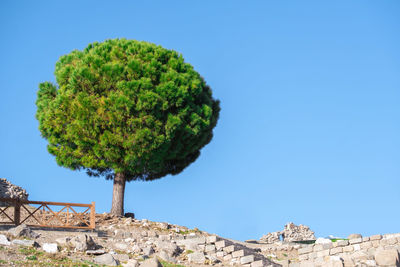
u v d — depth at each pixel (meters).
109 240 28.25
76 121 36.19
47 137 38.81
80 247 24.73
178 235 32.72
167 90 36.56
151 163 37.91
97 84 37.00
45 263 21.34
